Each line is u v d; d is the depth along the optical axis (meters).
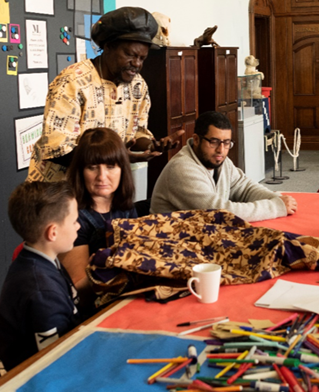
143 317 1.38
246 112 7.18
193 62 5.14
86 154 1.79
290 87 10.39
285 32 10.22
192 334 1.25
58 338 1.39
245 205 2.36
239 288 1.57
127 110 2.82
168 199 2.49
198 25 6.82
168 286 1.59
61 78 2.51
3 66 3.28
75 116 2.49
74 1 3.94
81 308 1.71
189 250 1.73
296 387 0.96
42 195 1.42
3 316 1.43
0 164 3.32
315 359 1.06
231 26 7.96
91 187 1.83
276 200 2.43
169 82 4.70
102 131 1.83
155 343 1.21
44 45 3.63
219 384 1.01
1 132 3.31
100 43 2.57
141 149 2.90
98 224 1.85
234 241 1.76
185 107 5.03
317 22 10.02
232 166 2.72
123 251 1.57
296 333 1.19
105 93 2.65
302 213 2.48
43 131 2.46
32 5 3.49
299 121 10.46
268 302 1.43
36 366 1.14
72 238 1.50
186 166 2.44
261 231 1.76
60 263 1.61
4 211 3.36
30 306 1.39
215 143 2.43
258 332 1.23
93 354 1.18
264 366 1.08
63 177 2.55
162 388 1.03
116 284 1.56
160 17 4.64
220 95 5.89
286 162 9.12
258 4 9.51
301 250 1.68
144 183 4.36
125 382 1.05
